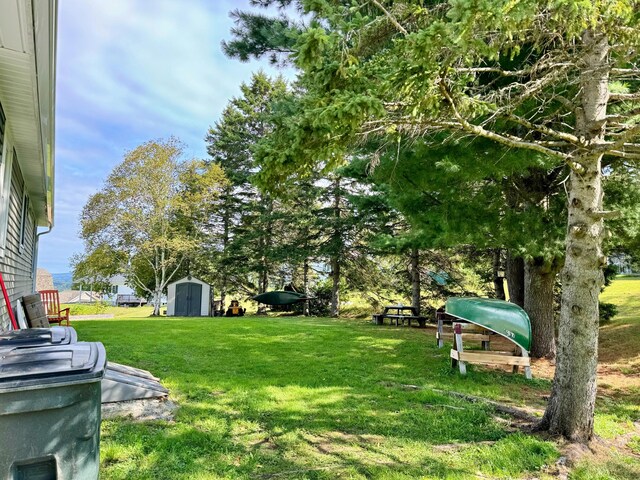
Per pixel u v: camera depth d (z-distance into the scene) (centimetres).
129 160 1803
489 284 1573
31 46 275
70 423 162
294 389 476
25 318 612
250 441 324
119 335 873
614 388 553
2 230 425
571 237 352
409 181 589
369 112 243
